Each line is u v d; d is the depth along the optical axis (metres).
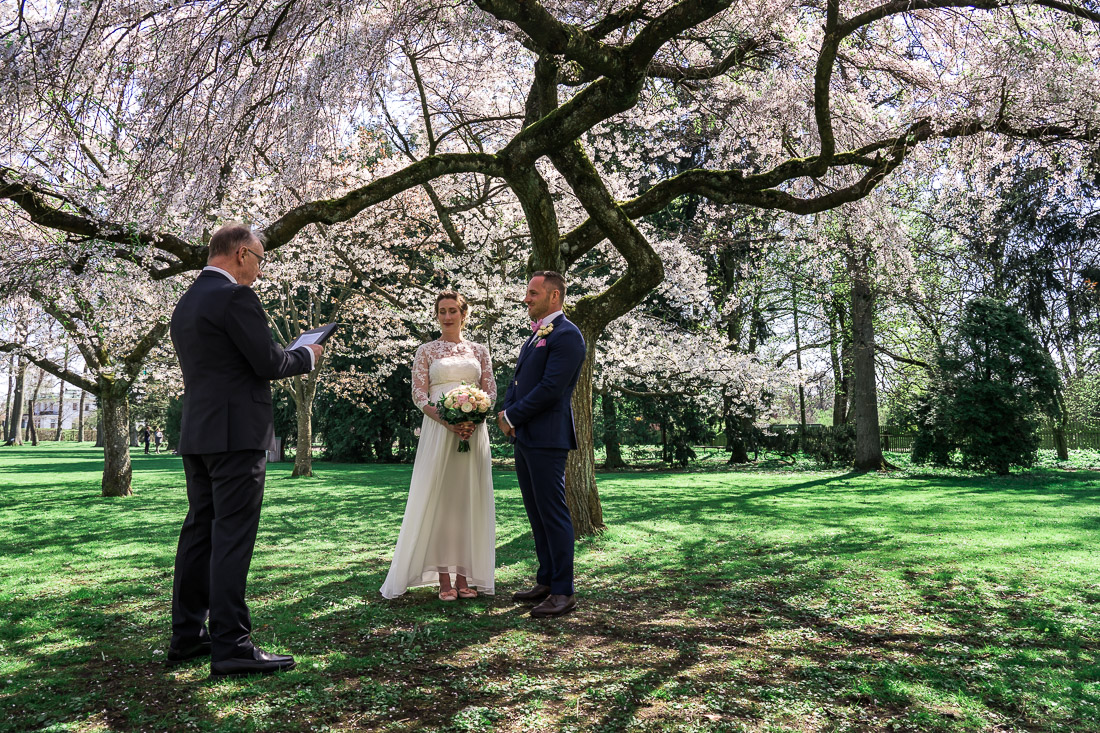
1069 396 20.34
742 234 13.96
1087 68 5.11
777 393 16.33
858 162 5.76
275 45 3.68
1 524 7.39
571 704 2.33
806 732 2.12
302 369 2.90
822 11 6.17
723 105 7.53
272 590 4.15
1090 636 3.21
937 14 5.77
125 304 6.41
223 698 2.36
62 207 4.51
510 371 18.52
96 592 4.11
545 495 3.66
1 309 4.86
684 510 8.54
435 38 6.28
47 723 2.15
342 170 8.94
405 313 12.39
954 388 14.06
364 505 9.23
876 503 9.21
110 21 3.86
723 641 3.12
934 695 2.43
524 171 5.04
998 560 5.13
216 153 3.81
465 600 3.91
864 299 15.88
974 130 5.51
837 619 3.54
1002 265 17.05
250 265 2.89
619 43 5.97
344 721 2.17
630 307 6.55
